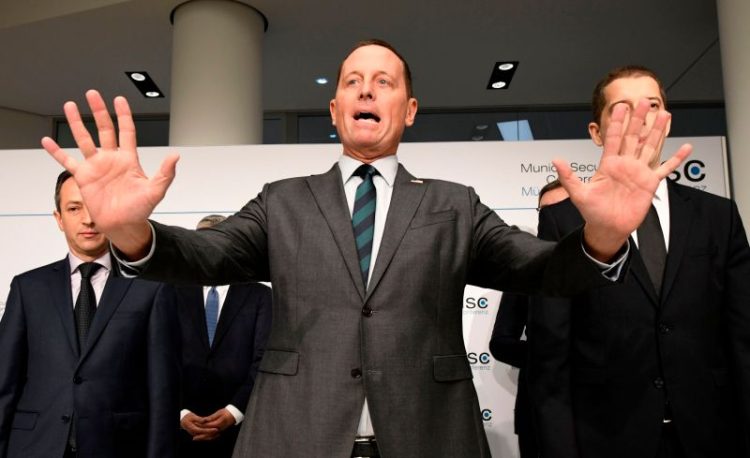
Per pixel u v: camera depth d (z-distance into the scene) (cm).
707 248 167
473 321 319
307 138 646
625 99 171
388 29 483
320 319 124
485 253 136
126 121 107
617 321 160
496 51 517
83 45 497
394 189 139
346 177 144
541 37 496
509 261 128
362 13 461
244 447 121
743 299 164
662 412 153
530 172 340
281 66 539
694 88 590
